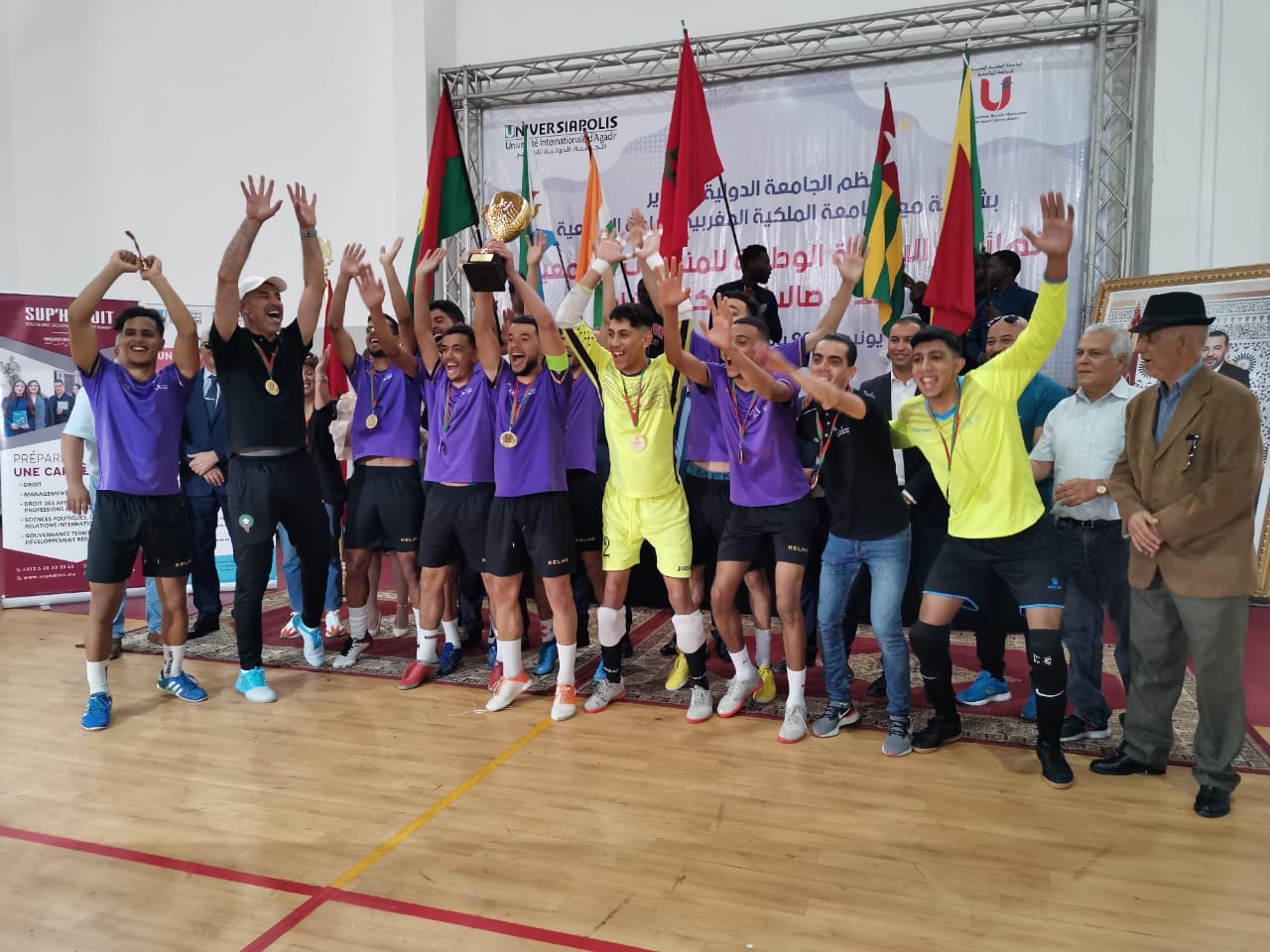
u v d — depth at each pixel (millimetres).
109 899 2238
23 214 8469
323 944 2037
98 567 3443
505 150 6660
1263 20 5094
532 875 2334
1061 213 2607
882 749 3193
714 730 3408
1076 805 2730
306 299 3818
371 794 2830
